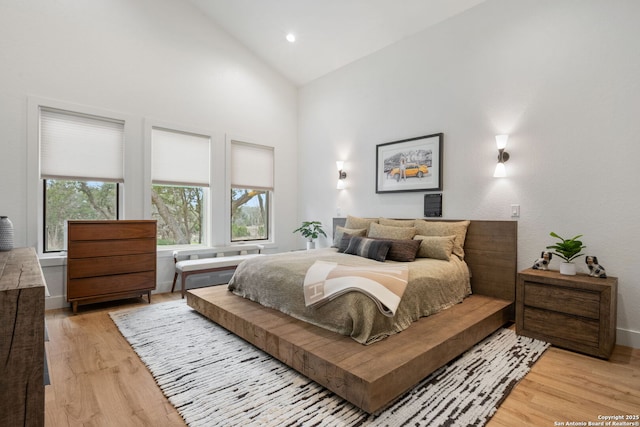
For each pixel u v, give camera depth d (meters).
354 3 3.66
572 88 2.74
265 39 4.72
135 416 1.63
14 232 3.21
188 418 1.60
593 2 2.63
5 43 3.16
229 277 4.79
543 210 2.91
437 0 3.39
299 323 2.37
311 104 5.36
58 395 1.80
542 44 2.90
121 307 3.45
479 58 3.32
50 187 3.50
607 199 2.58
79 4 3.56
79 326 2.88
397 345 1.98
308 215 5.43
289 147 5.54
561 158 2.80
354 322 2.04
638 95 2.43
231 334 2.69
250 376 2.00
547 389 1.87
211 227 4.61
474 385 1.89
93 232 3.28
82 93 3.57
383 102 4.26
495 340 2.58
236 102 4.86
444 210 3.63
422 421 1.56
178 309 3.37
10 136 3.18
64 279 3.46
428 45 3.77
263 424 1.55
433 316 2.55
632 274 2.47
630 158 2.47
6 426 0.90
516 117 3.06
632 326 2.47
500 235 3.15
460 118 3.48
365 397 1.56
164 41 4.17
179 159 4.35
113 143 3.82
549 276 2.52
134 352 2.36
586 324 2.33
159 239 4.27
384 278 2.28
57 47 3.43
